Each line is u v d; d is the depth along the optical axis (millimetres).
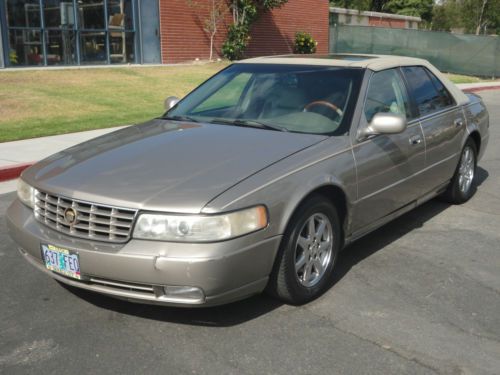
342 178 4020
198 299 3271
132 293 3332
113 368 3160
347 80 4668
